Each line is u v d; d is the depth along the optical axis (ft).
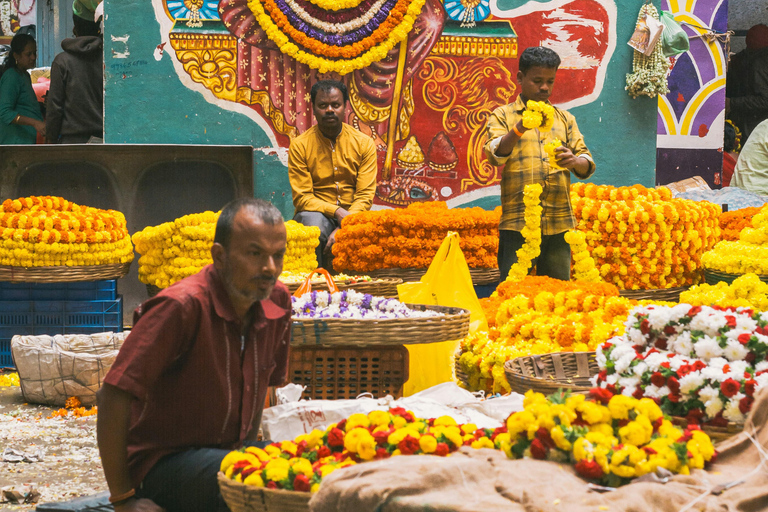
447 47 28.14
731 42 42.37
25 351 16.83
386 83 28.02
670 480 6.56
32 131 31.12
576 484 6.42
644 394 8.86
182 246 20.74
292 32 27.09
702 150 34.17
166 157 26.71
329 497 6.36
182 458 8.76
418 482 6.25
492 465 6.75
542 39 28.53
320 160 24.04
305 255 21.56
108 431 8.26
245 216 8.34
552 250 19.13
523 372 11.99
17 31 41.14
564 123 18.95
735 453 7.38
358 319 12.56
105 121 27.25
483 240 22.45
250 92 27.55
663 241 21.49
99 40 28.71
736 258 20.39
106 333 18.88
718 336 8.99
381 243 22.02
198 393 8.74
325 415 10.39
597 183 29.17
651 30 28.27
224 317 8.59
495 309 16.61
